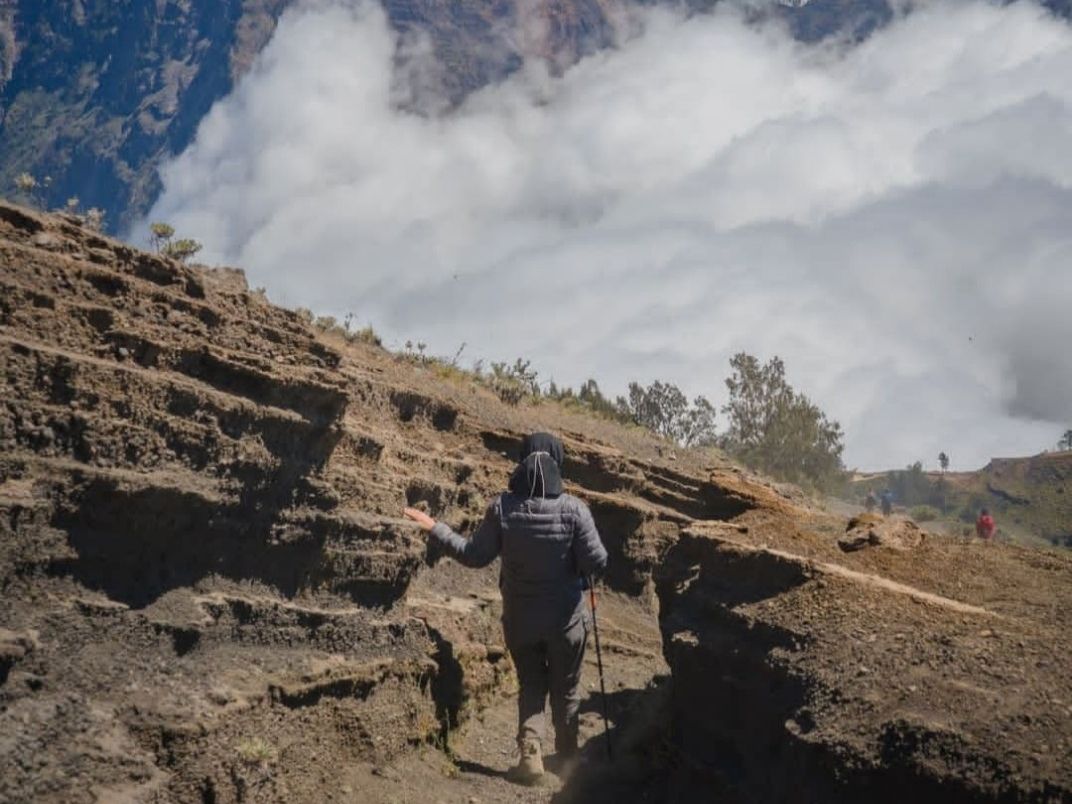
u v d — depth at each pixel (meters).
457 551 8.31
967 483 94.88
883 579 7.61
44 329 6.14
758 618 7.45
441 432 13.07
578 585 8.32
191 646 6.43
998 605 7.21
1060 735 5.45
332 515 7.57
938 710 5.87
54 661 5.69
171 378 6.52
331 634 7.50
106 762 5.49
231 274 10.50
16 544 5.66
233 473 6.79
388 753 7.64
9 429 5.73
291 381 7.16
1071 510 81.25
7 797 5.04
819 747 6.06
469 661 9.29
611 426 18.47
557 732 8.25
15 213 6.51
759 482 17.09
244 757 6.17
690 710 7.82
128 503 6.14
